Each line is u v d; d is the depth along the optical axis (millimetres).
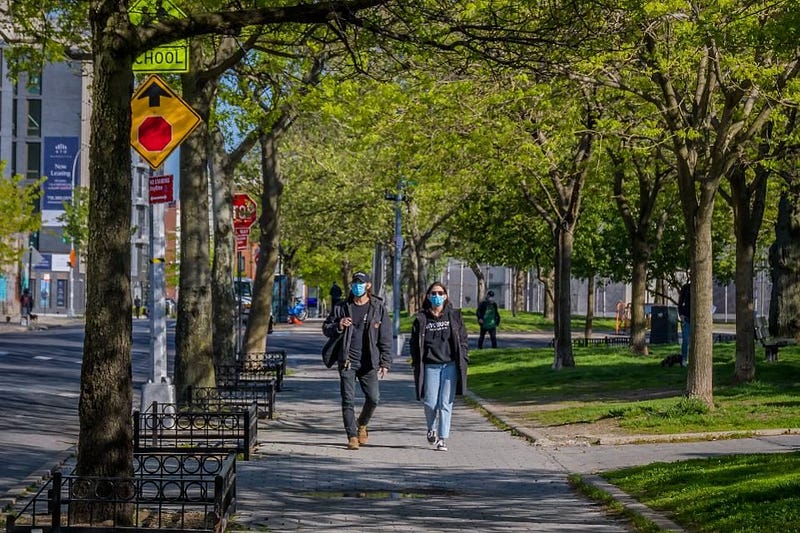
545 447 20578
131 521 11914
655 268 66375
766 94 22906
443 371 20375
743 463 15672
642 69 23828
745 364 29594
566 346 40250
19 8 24031
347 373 20406
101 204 11906
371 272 117750
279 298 106500
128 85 12039
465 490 15500
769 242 63625
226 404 21219
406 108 29344
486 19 15555
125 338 12039
